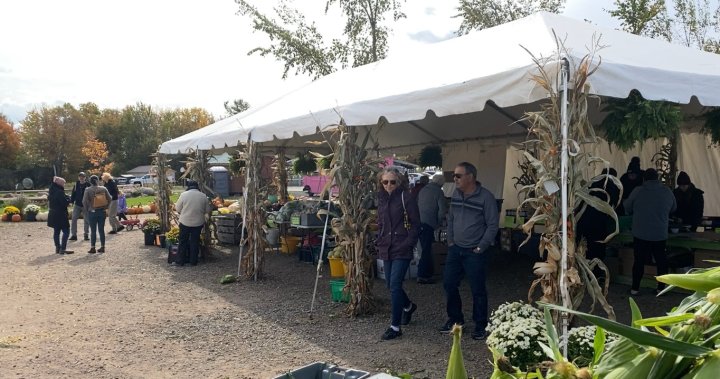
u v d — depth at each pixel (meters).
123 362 5.02
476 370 4.57
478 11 20.47
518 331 3.78
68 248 12.71
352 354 5.10
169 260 10.45
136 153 76.06
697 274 1.54
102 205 11.86
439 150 13.45
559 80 3.96
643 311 6.28
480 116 10.18
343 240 6.59
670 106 4.27
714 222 8.48
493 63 5.07
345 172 6.45
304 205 11.05
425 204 8.20
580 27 6.11
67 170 61.94
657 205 6.72
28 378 4.61
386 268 5.72
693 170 11.27
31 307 7.13
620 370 1.45
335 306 6.96
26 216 20.72
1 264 10.53
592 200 3.91
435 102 5.09
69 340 5.70
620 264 7.84
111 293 7.95
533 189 4.23
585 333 3.80
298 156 14.73
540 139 4.14
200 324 6.25
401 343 5.38
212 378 4.59
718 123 7.35
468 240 5.25
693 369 1.37
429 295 7.49
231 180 32.38
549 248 4.03
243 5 19.83
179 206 10.14
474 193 5.26
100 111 84.56
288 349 5.32
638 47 6.02
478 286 5.32
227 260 10.64
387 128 11.75
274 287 8.15
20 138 61.72
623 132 4.24
